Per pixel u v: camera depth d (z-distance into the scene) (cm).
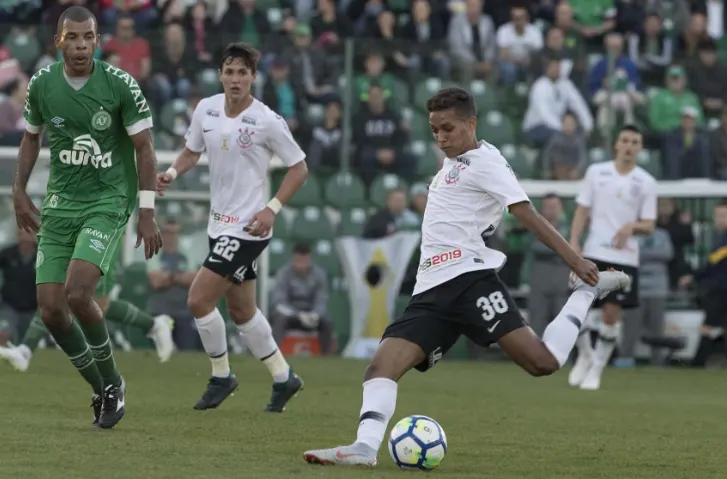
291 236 6297
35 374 4231
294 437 2711
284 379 3309
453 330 2303
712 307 5984
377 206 6406
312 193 6375
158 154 5881
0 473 2012
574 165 6594
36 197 5703
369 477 2086
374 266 6019
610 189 4678
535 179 6675
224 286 3206
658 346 6088
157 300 5791
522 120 6888
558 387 4691
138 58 6375
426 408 3634
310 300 5941
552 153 6594
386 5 7362
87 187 2595
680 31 7644
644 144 6756
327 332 5991
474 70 6862
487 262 2300
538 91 6788
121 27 6369
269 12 7406
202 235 5859
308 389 4131
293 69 6494
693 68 7044
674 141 6725
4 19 6862
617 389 4675
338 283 6203
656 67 7162
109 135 2586
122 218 2616
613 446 2802
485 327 2270
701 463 2536
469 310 2270
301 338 5975
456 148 2320
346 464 2211
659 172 6719
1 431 2586
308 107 6488
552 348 2292
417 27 7081
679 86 6981
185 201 5834
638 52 7406
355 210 6381
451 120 2306
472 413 3519
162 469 2108
